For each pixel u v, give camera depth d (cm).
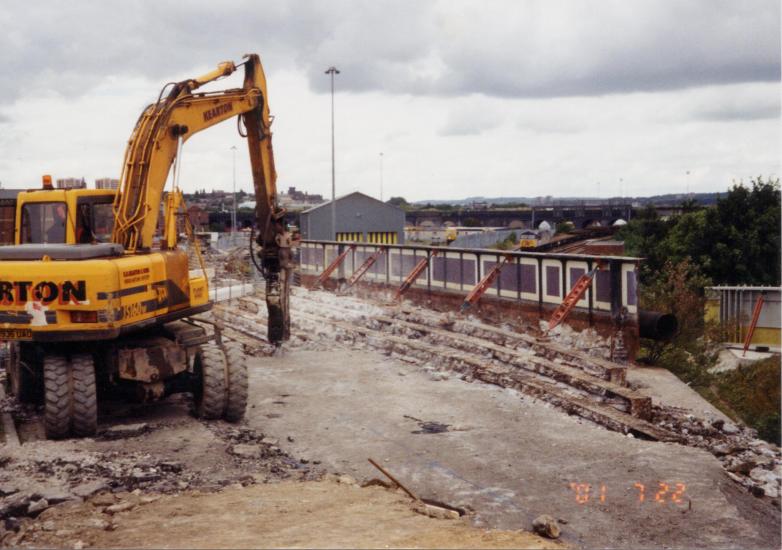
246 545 648
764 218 4088
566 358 1559
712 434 1190
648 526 782
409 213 14225
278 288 1714
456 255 2316
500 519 801
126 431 1077
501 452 1030
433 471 958
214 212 9919
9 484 862
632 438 1097
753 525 796
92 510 784
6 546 688
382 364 1659
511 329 2030
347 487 873
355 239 5447
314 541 656
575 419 1232
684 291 1952
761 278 4100
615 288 1681
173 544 663
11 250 1078
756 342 3033
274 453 1039
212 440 1062
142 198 1212
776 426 1703
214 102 1449
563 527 780
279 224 1691
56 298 1038
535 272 1962
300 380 1509
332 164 4600
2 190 2050
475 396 1361
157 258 1155
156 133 1238
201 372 1169
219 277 3650
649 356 1789
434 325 2056
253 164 1642
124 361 1111
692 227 4356
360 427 1170
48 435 1059
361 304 2434
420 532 691
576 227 13400
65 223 1180
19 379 1262
